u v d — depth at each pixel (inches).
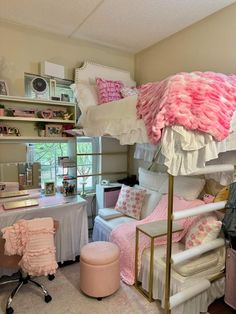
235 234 68.1
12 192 101.8
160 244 86.8
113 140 140.2
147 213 108.9
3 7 91.3
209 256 75.9
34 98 105.5
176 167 55.8
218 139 54.6
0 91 99.7
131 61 141.1
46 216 92.9
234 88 59.9
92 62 124.7
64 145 124.3
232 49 88.7
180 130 52.9
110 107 89.2
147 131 64.0
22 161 111.0
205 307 73.3
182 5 89.0
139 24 104.2
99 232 111.4
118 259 81.6
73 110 116.8
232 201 70.8
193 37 103.9
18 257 74.8
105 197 125.8
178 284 69.0
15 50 107.2
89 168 135.9
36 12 95.0
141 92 71.6
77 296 80.7
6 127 103.7
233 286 71.8
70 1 87.0
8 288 84.9
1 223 83.4
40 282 87.9
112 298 79.7
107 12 94.3
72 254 100.9
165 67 119.6
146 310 74.3
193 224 81.0
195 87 54.8
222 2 87.1
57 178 120.8
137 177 140.3
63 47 119.2
